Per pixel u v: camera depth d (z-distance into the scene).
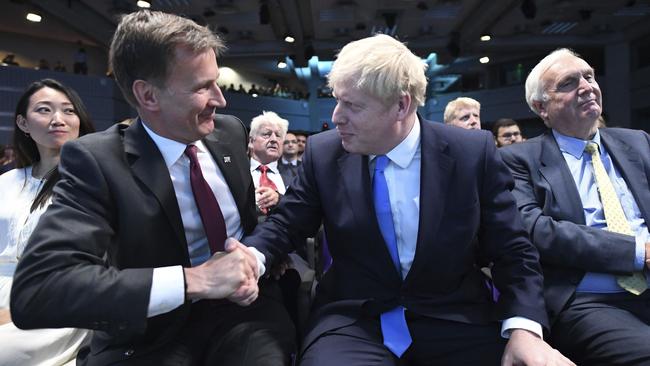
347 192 1.20
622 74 12.22
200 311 1.21
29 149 1.84
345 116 1.10
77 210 0.95
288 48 12.71
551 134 1.63
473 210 1.16
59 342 1.35
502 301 1.15
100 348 1.08
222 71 16.55
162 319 1.07
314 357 1.08
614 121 12.37
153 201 1.04
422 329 1.15
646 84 11.62
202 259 1.18
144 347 1.06
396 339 1.11
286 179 4.08
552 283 1.42
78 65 11.46
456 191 1.16
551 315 1.37
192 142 1.16
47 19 11.16
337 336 1.14
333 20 10.59
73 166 1.00
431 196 1.14
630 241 1.31
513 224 1.19
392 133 1.12
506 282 1.16
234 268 0.94
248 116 14.48
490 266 1.36
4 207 1.73
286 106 15.42
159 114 1.04
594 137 1.57
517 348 1.02
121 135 1.12
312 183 1.30
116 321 0.85
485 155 1.20
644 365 1.15
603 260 1.31
